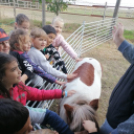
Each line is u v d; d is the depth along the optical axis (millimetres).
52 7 8828
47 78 1936
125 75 1368
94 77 2498
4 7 11852
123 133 969
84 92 1955
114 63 5520
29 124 1022
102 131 1755
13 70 1205
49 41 2443
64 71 2812
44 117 1431
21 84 1464
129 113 1356
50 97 1694
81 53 5938
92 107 1792
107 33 8547
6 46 1749
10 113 836
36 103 2254
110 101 1614
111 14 11984
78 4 12688
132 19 10781
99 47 7184
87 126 1434
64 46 3072
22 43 1794
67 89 2092
